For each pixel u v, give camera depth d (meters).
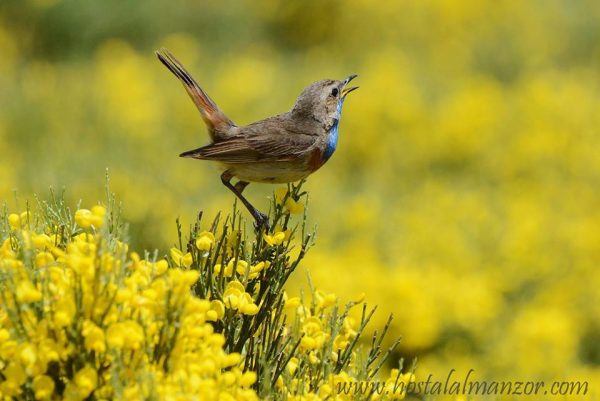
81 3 23.95
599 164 17.59
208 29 25.20
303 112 8.45
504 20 25.05
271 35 25.67
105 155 17.52
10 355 4.74
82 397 4.65
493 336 11.39
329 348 5.98
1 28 23.70
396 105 19.05
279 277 6.16
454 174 17.97
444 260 13.28
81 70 22.83
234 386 4.95
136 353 4.86
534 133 18.28
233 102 20.38
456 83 21.91
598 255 13.48
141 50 24.22
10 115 19.17
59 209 6.35
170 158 17.75
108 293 4.85
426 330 11.08
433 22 25.34
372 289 11.42
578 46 24.11
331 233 14.40
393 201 16.58
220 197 16.17
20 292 4.65
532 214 14.86
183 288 4.92
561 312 11.77
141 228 12.75
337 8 25.38
